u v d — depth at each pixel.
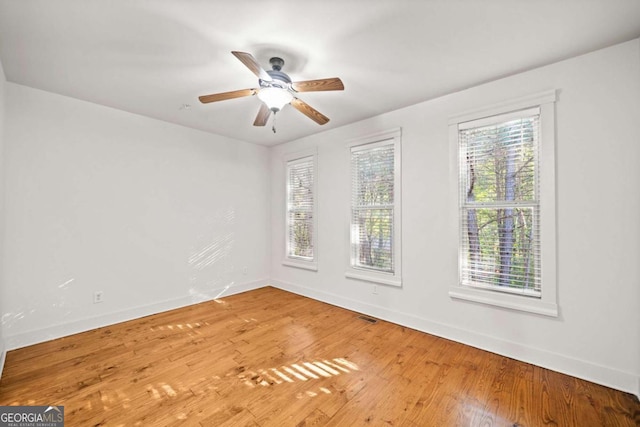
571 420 1.73
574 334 2.18
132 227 3.36
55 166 2.83
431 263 2.95
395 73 2.43
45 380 2.11
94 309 3.07
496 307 2.55
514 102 2.43
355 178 3.71
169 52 2.12
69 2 1.60
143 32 1.88
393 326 3.16
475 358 2.45
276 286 4.81
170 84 2.62
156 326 3.13
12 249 2.59
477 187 2.70
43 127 2.76
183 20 1.77
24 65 2.30
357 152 3.66
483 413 1.79
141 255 3.43
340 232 3.83
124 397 1.93
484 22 1.79
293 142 4.51
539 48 2.07
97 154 3.10
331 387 2.05
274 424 1.69
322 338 2.85
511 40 1.98
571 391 2.00
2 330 2.46
